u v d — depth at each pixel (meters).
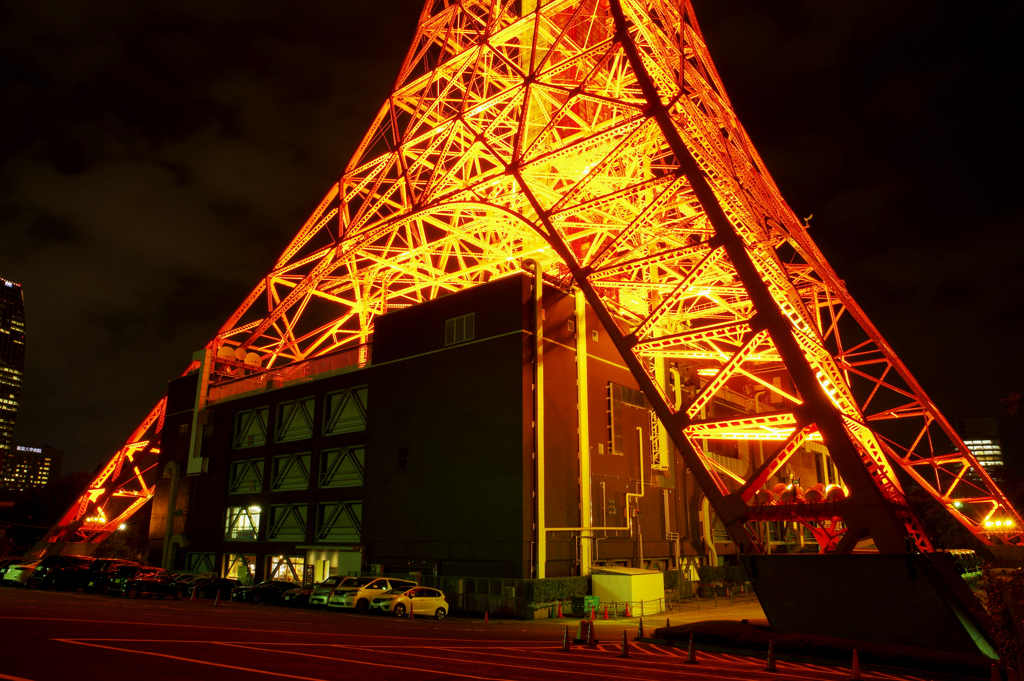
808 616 24.30
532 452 39.12
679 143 35.59
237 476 57.09
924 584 22.41
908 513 26.89
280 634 22.34
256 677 14.09
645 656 21.12
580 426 42.66
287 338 59.75
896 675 18.64
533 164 41.62
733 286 45.16
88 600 34.19
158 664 15.07
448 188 49.16
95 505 70.81
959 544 68.94
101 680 13.07
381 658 17.94
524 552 37.00
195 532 58.56
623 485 45.62
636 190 36.94
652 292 52.91
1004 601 15.12
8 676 12.98
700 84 46.41
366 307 60.09
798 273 49.91
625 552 44.38
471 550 38.97
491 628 30.77
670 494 51.06
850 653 20.27
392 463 44.53
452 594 38.75
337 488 48.16
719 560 57.44
